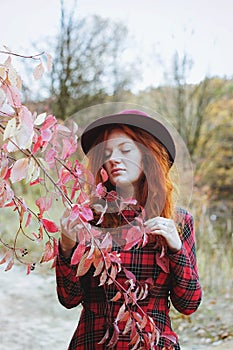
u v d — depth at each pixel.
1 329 4.10
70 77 8.27
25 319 4.45
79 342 1.41
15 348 3.79
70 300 1.42
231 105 8.21
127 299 1.14
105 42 8.54
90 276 1.38
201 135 8.26
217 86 8.29
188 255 1.41
